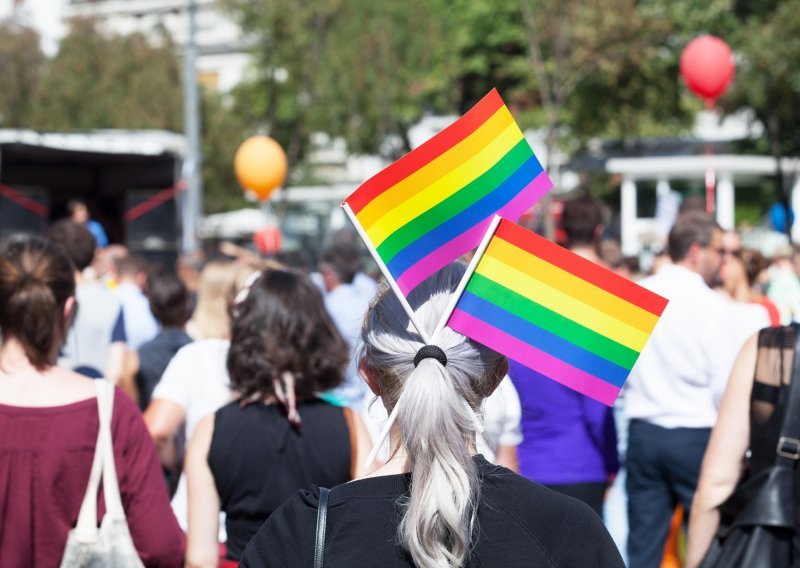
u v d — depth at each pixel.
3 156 19.52
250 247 27.94
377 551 2.15
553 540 2.19
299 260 11.80
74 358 6.16
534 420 5.82
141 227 20.20
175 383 4.72
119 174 20.95
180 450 5.45
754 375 3.70
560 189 36.28
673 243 6.02
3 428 3.42
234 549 3.90
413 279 2.32
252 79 35.09
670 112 37.81
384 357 2.29
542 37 33.12
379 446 2.17
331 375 4.01
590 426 5.76
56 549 3.40
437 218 2.33
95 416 3.51
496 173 2.35
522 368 5.80
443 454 2.12
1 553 3.38
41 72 35.50
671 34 33.06
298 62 31.08
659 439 5.91
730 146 40.19
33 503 3.39
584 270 2.30
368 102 31.88
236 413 3.93
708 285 6.21
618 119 38.09
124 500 3.55
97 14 40.03
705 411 5.89
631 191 34.28
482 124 2.34
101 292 6.35
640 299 2.30
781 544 3.54
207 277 5.84
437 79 37.03
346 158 40.19
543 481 5.80
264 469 3.85
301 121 32.41
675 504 6.05
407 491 2.21
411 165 2.29
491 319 2.29
